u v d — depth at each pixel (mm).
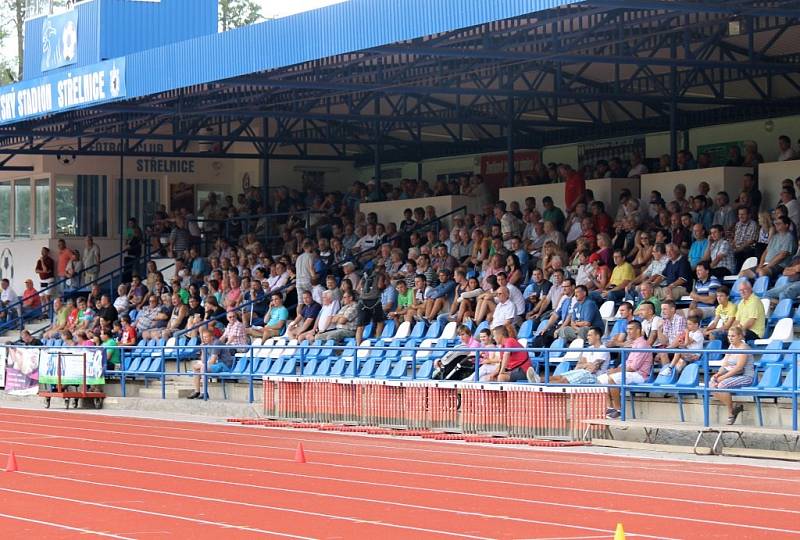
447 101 32375
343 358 23844
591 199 26891
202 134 38219
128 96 25141
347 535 10320
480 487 13352
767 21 24188
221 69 22891
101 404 26859
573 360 19984
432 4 18828
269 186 38438
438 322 24281
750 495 12523
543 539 10047
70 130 32719
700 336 18609
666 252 22344
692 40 25078
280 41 21594
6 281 37656
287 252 32781
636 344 19031
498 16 17875
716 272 21969
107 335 29703
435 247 26516
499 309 22891
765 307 20141
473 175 33312
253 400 24641
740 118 29609
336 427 20734
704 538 10031
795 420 15938
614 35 23297
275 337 27219
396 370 23062
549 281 23672
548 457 16328
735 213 23406
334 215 33719
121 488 13531
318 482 13906
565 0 17125
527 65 27172
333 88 25438
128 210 38969
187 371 27688
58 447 18188
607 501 12188
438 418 19828
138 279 33250
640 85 29688
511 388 18594
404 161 38125
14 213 40375
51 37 29703
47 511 11828
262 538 10203
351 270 27531
